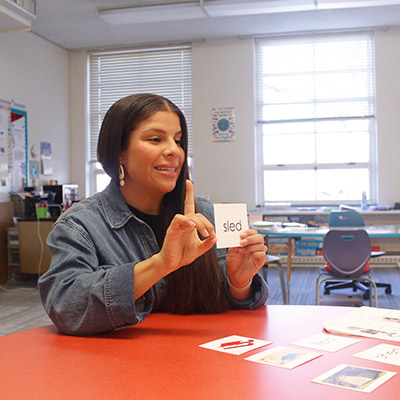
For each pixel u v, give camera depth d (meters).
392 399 0.69
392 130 6.34
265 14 5.85
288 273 4.31
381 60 6.34
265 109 6.71
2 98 5.62
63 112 6.91
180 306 1.27
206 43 6.70
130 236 1.28
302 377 0.79
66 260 1.13
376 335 1.02
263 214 6.27
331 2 5.21
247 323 1.16
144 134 1.20
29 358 0.91
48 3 5.32
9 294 5.06
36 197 5.46
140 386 0.76
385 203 6.36
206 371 0.82
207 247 1.11
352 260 3.58
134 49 6.93
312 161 6.64
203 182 6.75
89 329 1.05
